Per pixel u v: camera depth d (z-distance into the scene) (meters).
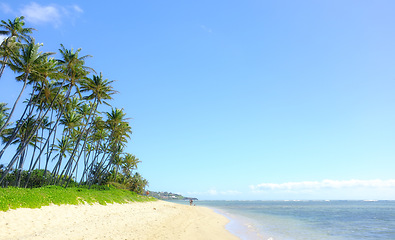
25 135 39.72
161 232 15.69
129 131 53.00
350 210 71.38
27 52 28.31
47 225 13.06
